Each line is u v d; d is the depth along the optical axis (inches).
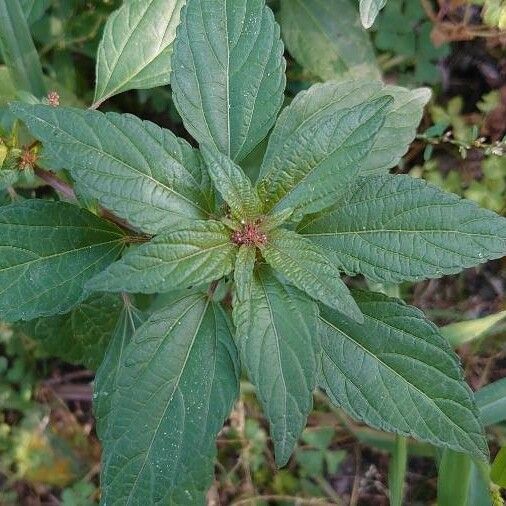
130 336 9.4
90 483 14.8
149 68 10.0
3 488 15.2
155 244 6.5
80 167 6.9
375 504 15.3
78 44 13.6
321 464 14.7
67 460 15.1
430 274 7.0
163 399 7.3
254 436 14.6
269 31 7.8
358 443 15.2
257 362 6.8
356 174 6.9
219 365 7.5
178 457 7.3
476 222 6.9
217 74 7.8
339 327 7.9
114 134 7.0
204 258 6.8
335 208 7.4
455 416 7.6
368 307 7.8
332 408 14.2
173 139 7.2
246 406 14.6
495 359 14.6
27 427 14.9
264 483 14.9
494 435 13.6
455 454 10.5
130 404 7.2
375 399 7.8
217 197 7.8
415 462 15.3
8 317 7.8
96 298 10.4
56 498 15.4
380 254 7.2
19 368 14.7
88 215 8.2
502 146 13.1
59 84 12.9
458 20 14.1
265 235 7.1
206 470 9.4
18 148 8.6
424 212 7.1
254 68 7.8
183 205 7.2
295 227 7.5
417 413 7.7
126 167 7.0
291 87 14.4
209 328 7.5
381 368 7.8
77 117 6.9
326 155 7.0
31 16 11.8
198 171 7.3
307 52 13.2
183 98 7.7
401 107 9.2
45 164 8.9
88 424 15.4
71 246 8.1
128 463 7.3
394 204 7.2
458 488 10.6
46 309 8.0
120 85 10.0
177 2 9.9
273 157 7.7
